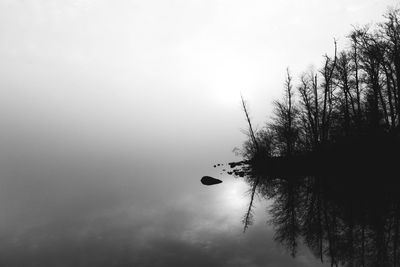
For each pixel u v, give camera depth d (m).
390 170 29.27
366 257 14.70
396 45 33.03
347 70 37.88
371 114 34.97
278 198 28.83
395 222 17.98
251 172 46.75
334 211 21.88
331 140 38.94
